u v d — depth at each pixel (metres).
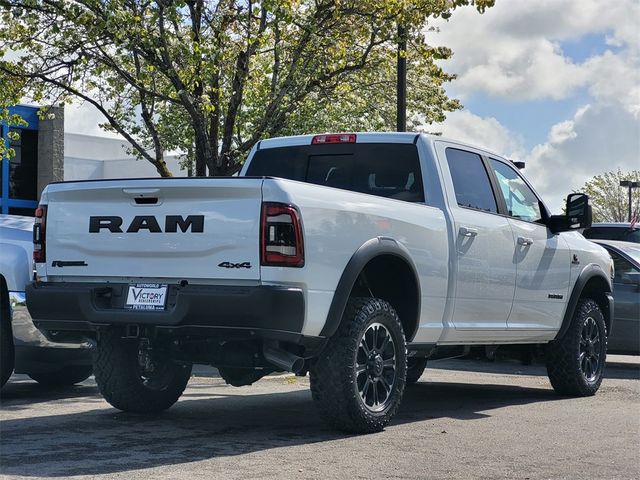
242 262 5.93
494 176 8.48
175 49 13.52
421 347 7.36
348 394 6.38
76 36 14.51
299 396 9.16
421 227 7.12
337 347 6.35
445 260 7.39
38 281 6.70
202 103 13.66
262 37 13.34
